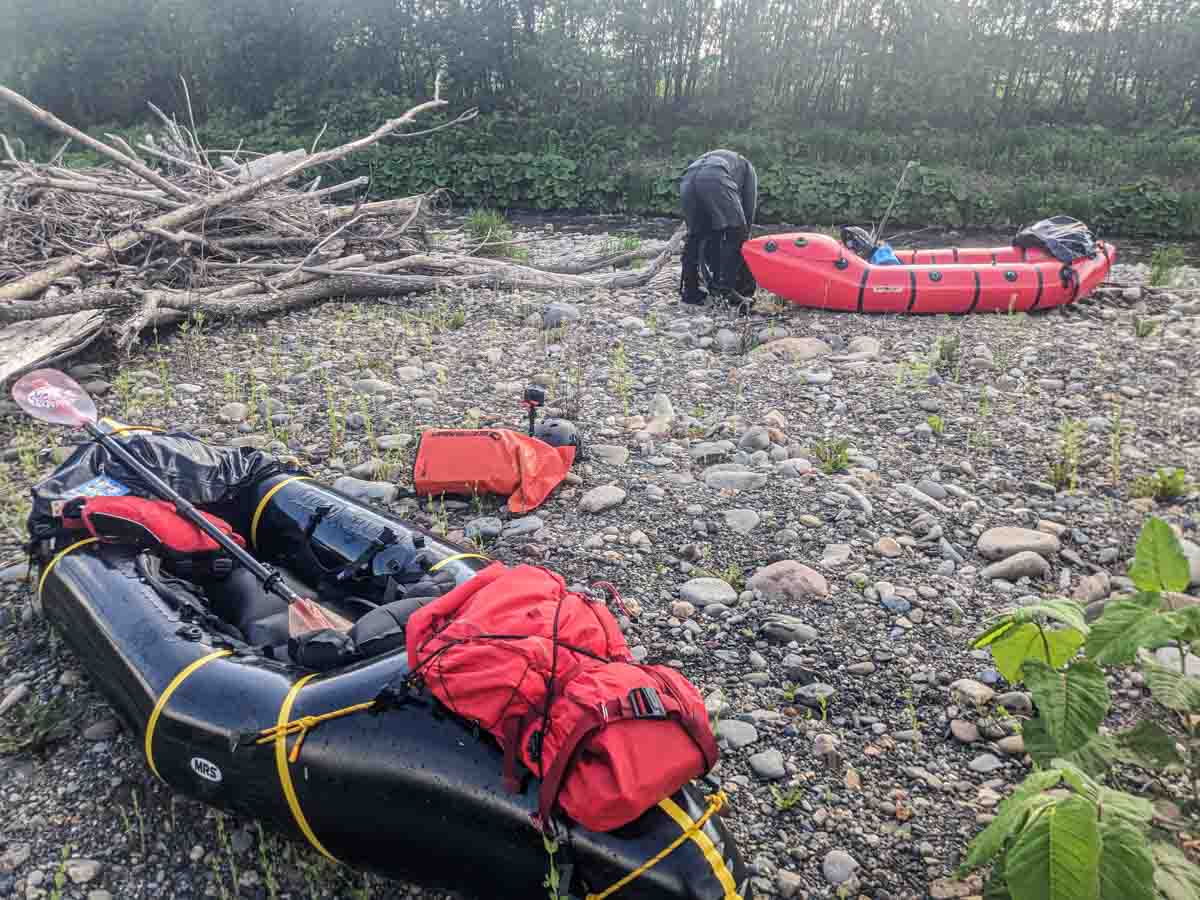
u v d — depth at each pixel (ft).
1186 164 56.44
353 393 23.16
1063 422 21.57
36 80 73.26
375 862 9.46
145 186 32.81
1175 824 10.20
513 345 27.25
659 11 64.54
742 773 11.56
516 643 8.86
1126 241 50.65
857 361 25.55
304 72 71.46
